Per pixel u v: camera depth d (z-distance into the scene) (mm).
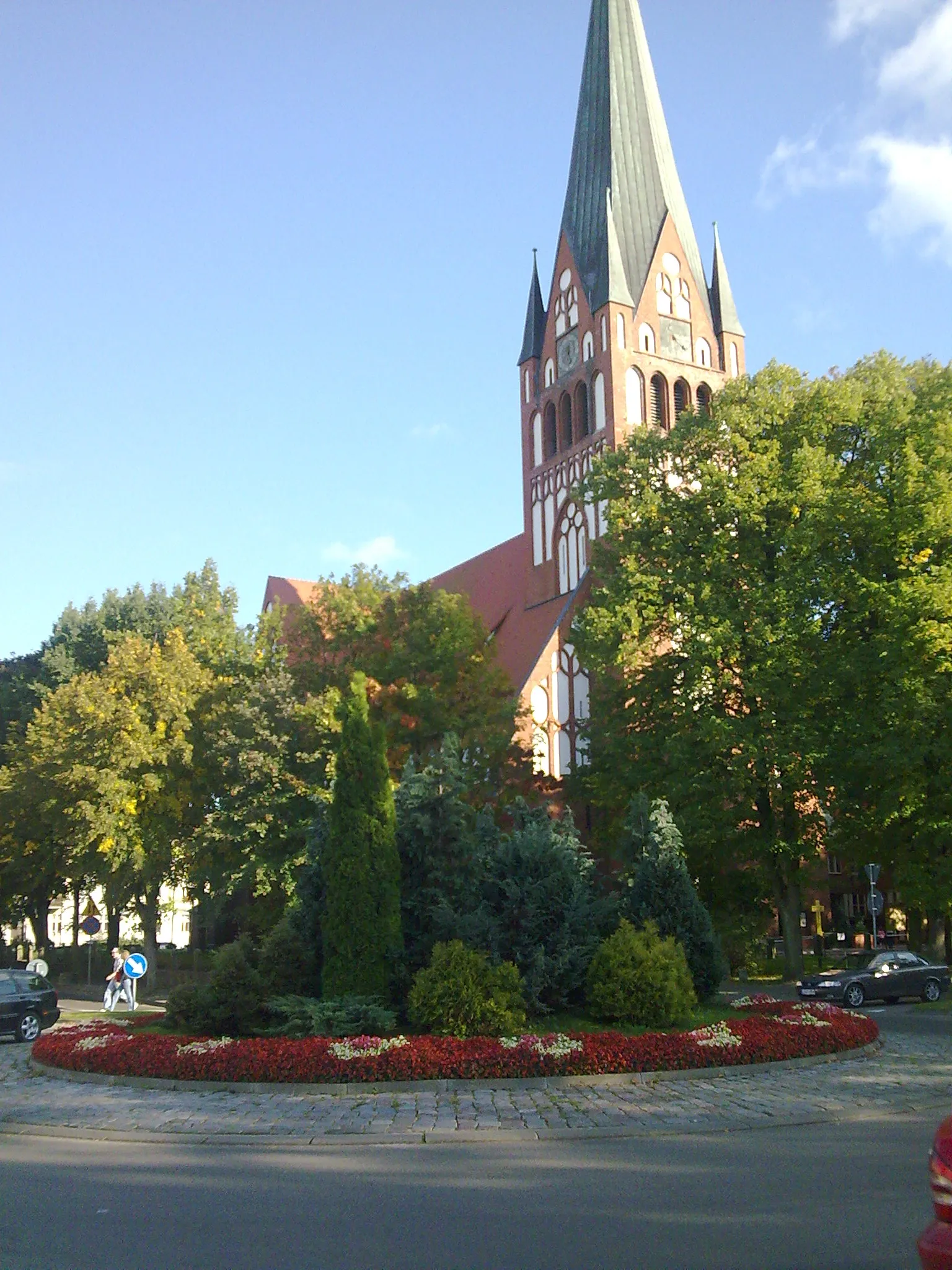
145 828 45594
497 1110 16156
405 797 23719
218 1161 13367
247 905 52656
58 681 67188
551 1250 9266
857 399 39719
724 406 41844
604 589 41812
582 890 24297
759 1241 9414
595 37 66938
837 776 37562
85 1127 15609
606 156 64438
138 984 49094
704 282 65312
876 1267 8656
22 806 52938
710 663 38781
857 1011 31703
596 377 61344
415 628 45469
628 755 41062
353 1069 18250
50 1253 9359
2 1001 29375
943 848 38500
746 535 40531
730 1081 18500
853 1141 13852
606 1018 22047
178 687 46312
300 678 46312
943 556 36406
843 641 38094
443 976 20766
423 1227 10094
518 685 57594
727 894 44781
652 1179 11891
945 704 34375
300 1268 8875
